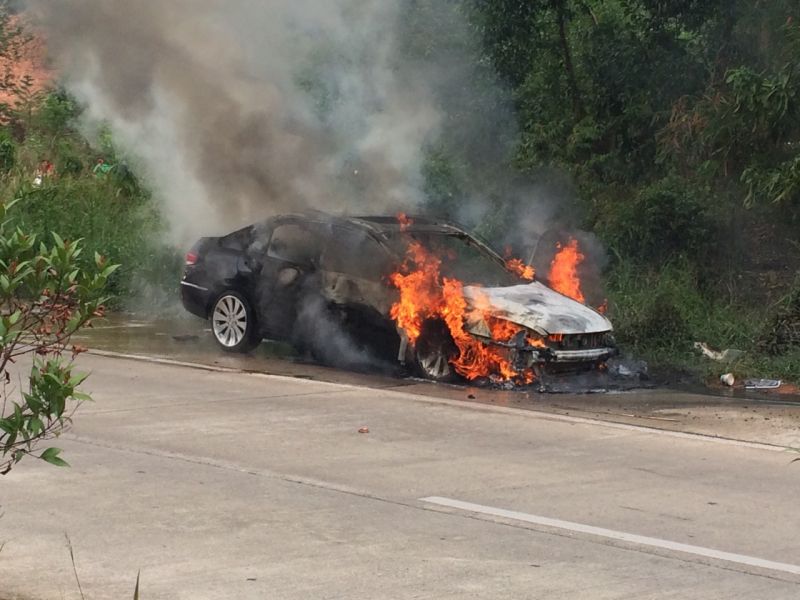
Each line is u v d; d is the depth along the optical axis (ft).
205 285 44.39
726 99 51.29
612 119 57.06
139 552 19.97
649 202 52.19
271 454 27.50
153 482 24.71
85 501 23.12
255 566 19.34
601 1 57.57
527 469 26.71
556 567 19.66
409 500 23.73
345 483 24.98
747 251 52.70
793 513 23.50
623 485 25.45
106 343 44.86
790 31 49.75
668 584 18.93
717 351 45.03
